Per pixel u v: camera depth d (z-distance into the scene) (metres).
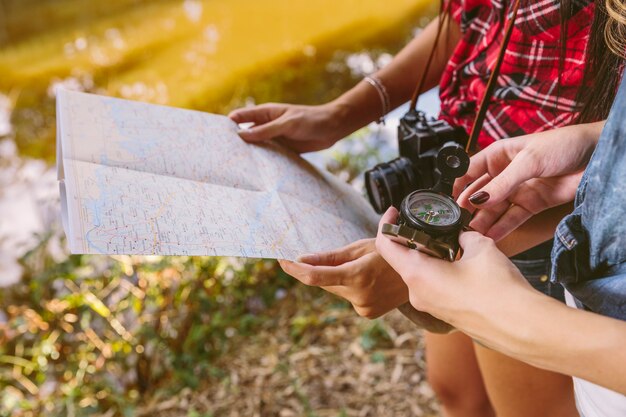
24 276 2.63
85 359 2.32
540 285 1.16
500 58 0.95
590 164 0.70
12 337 2.42
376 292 0.90
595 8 0.85
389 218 0.79
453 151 0.83
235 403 2.20
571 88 0.98
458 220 0.73
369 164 2.95
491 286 0.65
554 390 1.25
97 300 2.38
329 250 0.96
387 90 1.31
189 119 1.14
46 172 3.90
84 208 0.83
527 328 0.61
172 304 2.43
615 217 0.67
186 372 2.29
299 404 2.17
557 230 0.75
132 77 4.98
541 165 0.84
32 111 4.58
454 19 1.26
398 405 2.12
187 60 5.16
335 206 1.10
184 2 6.09
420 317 0.98
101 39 5.47
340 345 2.39
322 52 5.20
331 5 5.83
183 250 0.81
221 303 2.55
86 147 0.97
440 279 0.68
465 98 1.19
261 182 1.06
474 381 1.47
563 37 0.94
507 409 1.31
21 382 2.31
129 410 2.11
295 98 4.77
